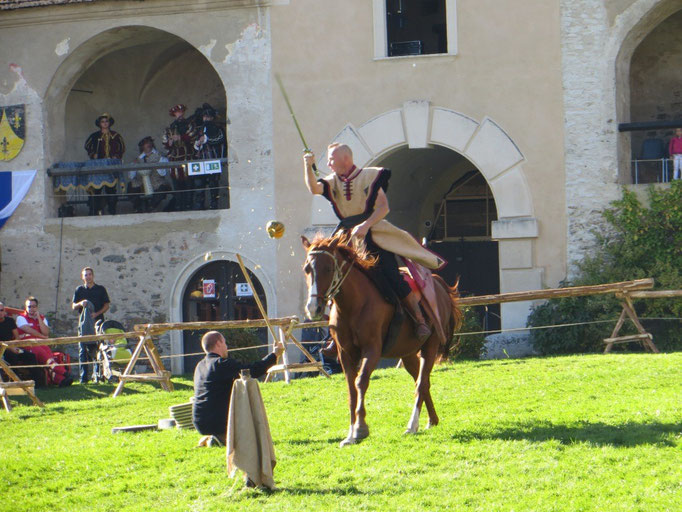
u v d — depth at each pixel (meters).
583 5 17.86
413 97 18.62
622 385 11.36
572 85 17.91
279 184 19.25
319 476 7.64
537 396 10.86
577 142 17.86
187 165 19.91
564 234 17.88
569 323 16.89
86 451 9.35
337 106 18.98
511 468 7.41
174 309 19.72
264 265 19.27
